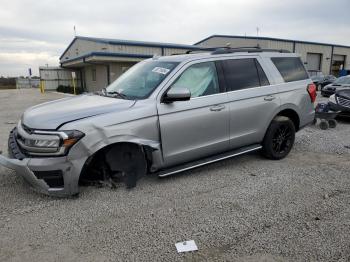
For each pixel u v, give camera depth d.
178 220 3.46
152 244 3.03
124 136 3.84
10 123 10.48
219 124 4.64
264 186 4.41
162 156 4.18
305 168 5.20
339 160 5.66
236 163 5.42
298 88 5.74
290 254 2.87
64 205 3.79
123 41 31.59
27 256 2.86
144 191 4.20
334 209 3.73
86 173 4.08
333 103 9.41
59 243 3.05
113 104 4.03
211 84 4.64
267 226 3.35
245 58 5.15
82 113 3.81
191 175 4.81
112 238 3.13
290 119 5.78
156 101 4.11
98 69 33.34
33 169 3.56
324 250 2.93
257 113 5.09
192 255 2.86
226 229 3.29
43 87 38.22
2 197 3.99
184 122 4.29
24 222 3.42
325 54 47.16
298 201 3.94
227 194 4.14
